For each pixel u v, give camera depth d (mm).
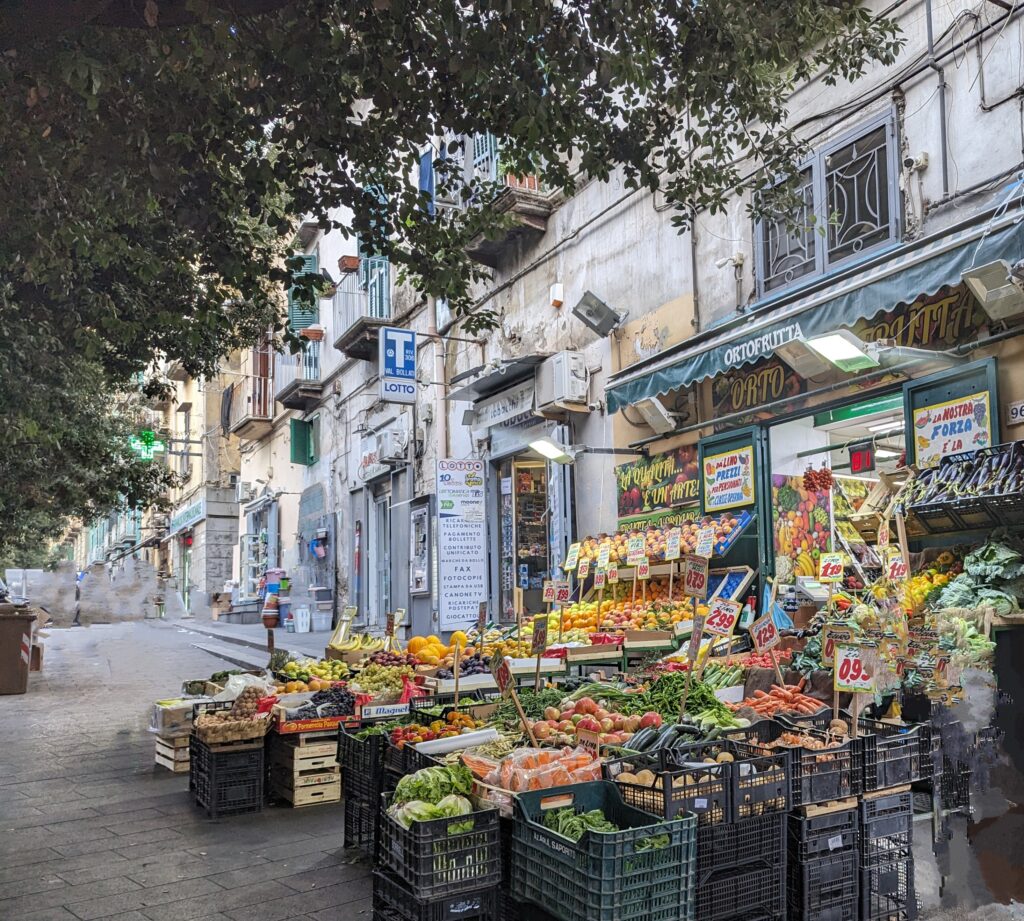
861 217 9328
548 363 13719
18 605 14484
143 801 7117
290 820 6547
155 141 5352
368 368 21875
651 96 6691
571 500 13797
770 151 8117
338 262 22266
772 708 5988
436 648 9211
